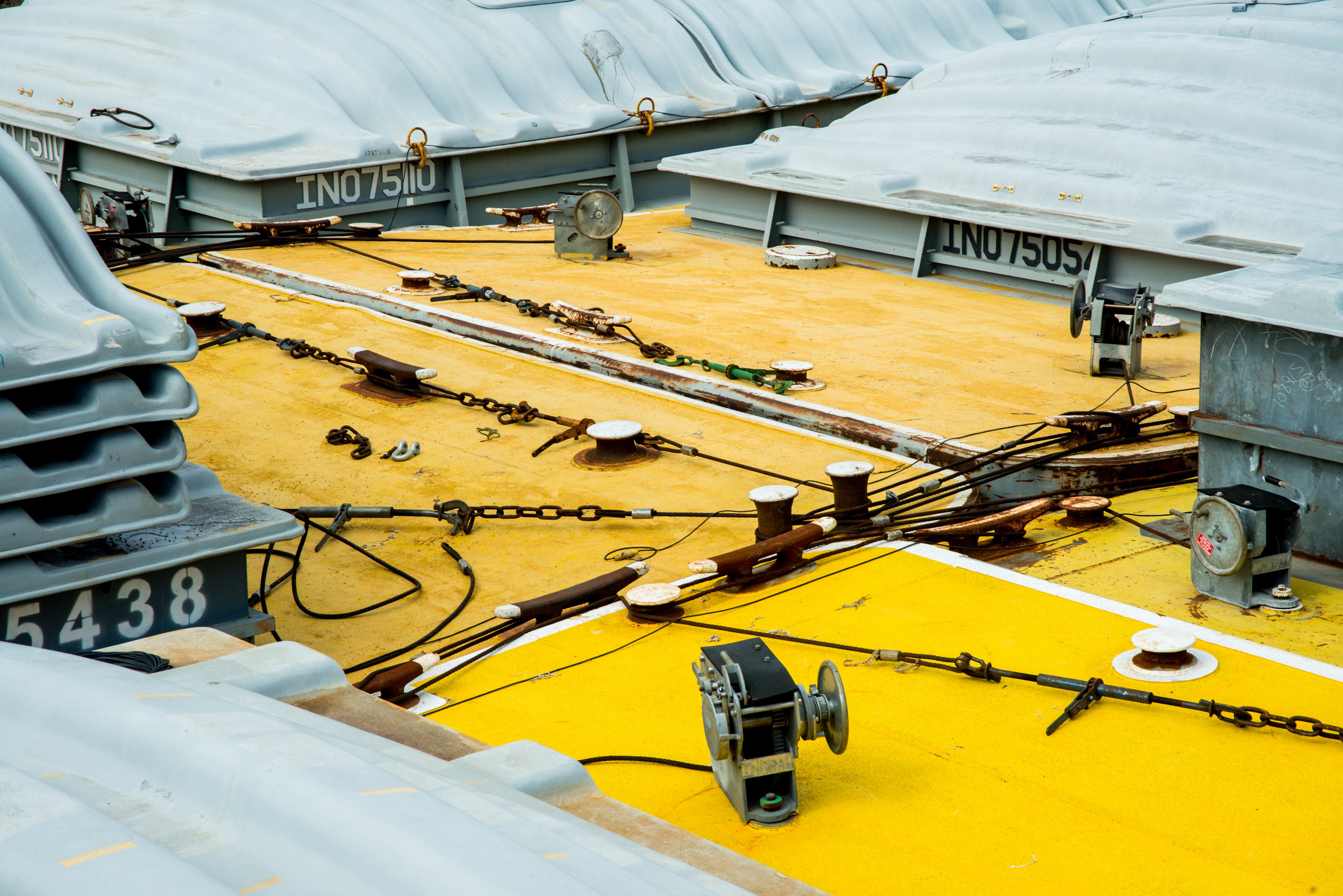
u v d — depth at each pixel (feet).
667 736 15.44
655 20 68.85
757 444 27.32
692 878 6.96
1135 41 46.47
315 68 59.21
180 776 7.00
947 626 18.26
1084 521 23.26
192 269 46.65
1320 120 40.11
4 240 15.23
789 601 19.36
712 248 51.88
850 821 13.43
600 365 33.83
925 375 32.32
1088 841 13.00
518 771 8.55
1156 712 15.61
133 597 16.03
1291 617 18.93
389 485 25.59
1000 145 46.70
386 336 36.65
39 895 5.53
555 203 63.05
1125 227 39.22
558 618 19.20
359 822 6.19
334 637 19.40
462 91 60.90
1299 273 21.58
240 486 25.61
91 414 14.61
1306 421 20.57
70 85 63.57
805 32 72.64
